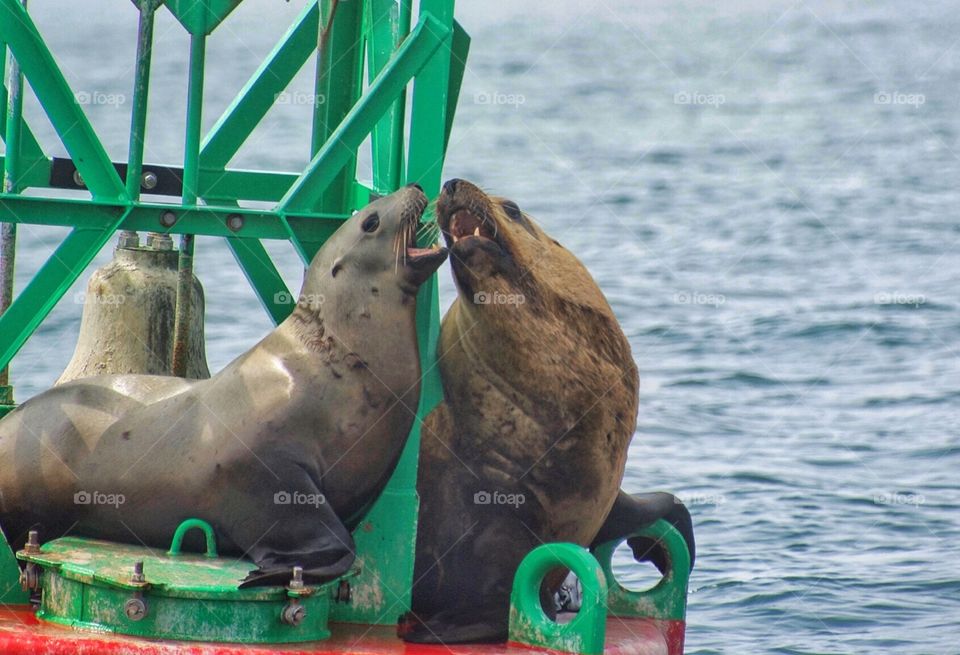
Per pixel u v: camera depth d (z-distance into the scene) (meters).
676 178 112.00
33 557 25.44
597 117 143.25
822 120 141.88
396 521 27.17
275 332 27.08
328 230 27.97
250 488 25.56
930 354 65.44
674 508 31.89
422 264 26.47
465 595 27.31
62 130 26.61
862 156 121.81
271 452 25.62
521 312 27.61
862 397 59.19
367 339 26.38
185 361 30.19
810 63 179.50
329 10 31.19
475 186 27.61
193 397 26.64
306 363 26.28
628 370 28.77
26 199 26.45
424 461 28.00
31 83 26.34
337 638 26.00
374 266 26.50
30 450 26.88
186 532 25.95
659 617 31.70
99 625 24.56
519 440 27.64
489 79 170.38
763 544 42.06
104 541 26.72
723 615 36.72
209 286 76.50
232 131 33.72
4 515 26.97
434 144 27.89
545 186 108.06
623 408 28.41
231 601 24.31
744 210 100.12
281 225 27.83
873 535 43.12
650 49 192.62
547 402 27.66
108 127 130.62
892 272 81.81
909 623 36.22
